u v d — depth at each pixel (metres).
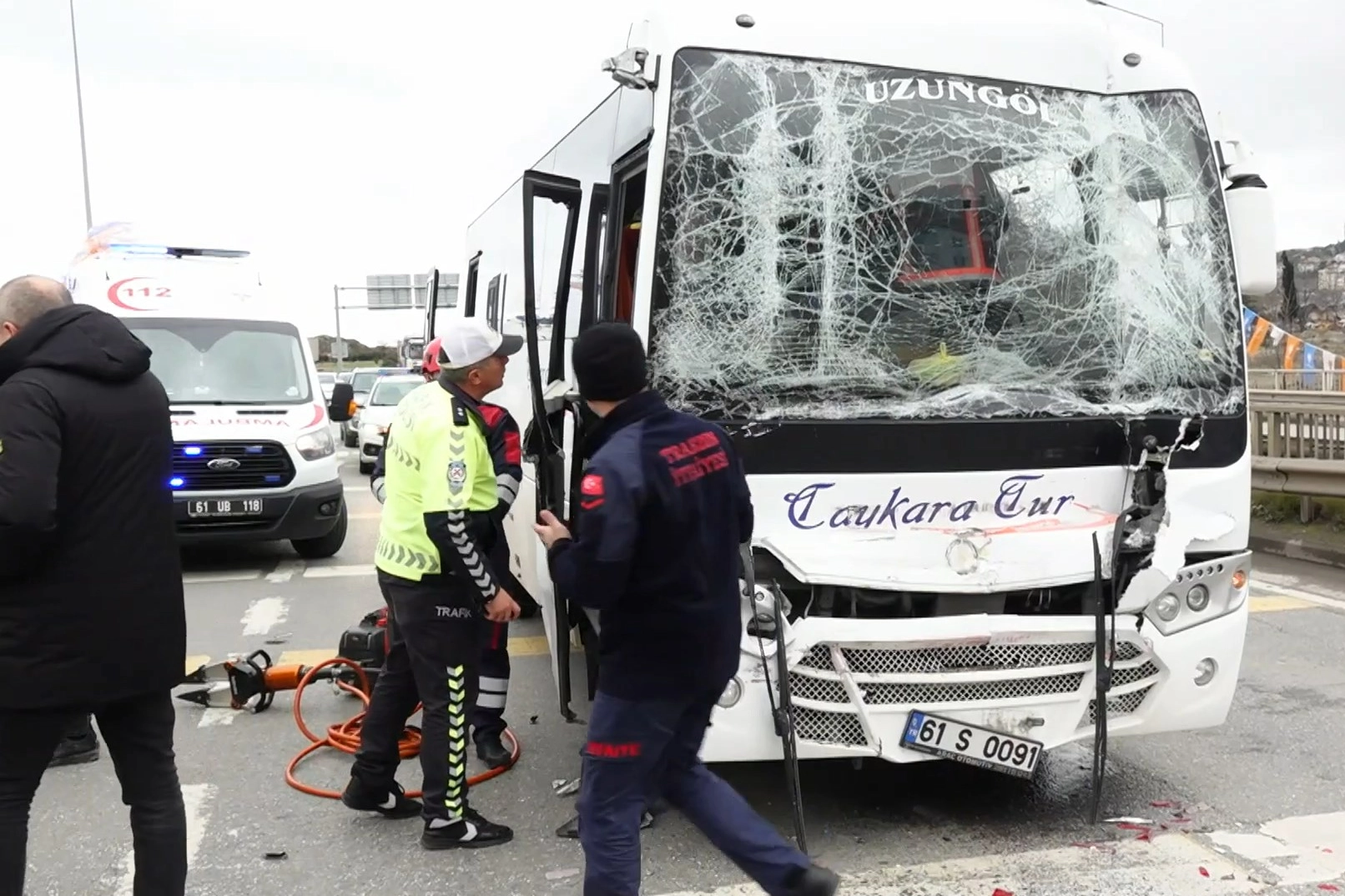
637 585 2.96
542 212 6.07
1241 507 4.31
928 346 4.06
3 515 2.76
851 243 4.03
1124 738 5.28
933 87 4.17
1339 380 14.47
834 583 3.75
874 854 4.03
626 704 3.00
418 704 4.41
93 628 2.97
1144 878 3.79
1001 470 4.05
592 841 3.05
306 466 9.78
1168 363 4.28
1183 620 4.17
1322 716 5.62
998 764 3.95
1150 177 4.36
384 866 4.01
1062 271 4.22
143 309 10.52
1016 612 4.04
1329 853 4.00
